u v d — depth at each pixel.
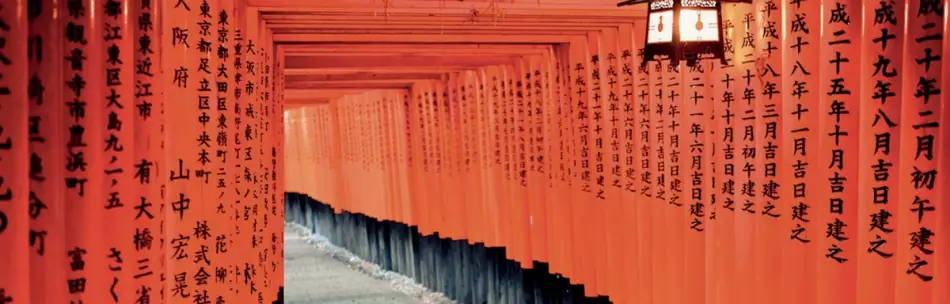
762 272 4.46
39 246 2.68
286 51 8.84
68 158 2.79
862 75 3.56
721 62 4.27
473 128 10.80
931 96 3.22
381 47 8.72
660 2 4.25
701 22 4.17
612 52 6.85
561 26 6.75
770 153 4.34
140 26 3.10
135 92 3.09
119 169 2.93
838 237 3.82
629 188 6.73
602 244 7.37
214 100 4.24
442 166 12.02
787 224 4.19
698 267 5.54
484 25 6.86
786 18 4.09
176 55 3.86
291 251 19.12
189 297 3.92
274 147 8.36
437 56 9.92
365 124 15.31
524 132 9.31
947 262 3.17
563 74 8.03
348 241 17.52
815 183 4.02
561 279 8.40
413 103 12.90
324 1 6.21
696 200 5.48
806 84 3.98
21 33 2.38
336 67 9.79
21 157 2.39
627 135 6.67
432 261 12.66
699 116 5.38
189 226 3.91
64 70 2.78
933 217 3.26
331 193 18.50
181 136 3.88
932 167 3.24
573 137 7.84
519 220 9.56
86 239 2.82
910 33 3.28
